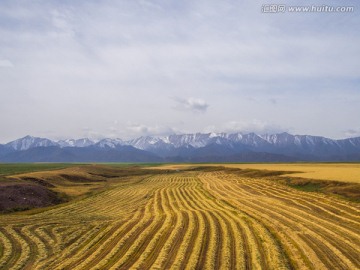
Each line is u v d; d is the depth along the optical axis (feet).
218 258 99.19
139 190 299.38
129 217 172.76
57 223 154.71
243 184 311.88
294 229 132.87
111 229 140.67
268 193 241.96
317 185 247.29
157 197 252.83
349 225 138.10
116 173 533.55
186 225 142.92
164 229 136.77
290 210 173.47
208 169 604.08
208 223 146.00
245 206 190.70
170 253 105.70
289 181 280.92
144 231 133.90
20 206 199.21
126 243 119.14
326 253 103.04
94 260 102.47
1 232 135.44
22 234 133.28
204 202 219.82
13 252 110.63
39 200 221.66
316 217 154.30
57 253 110.63
